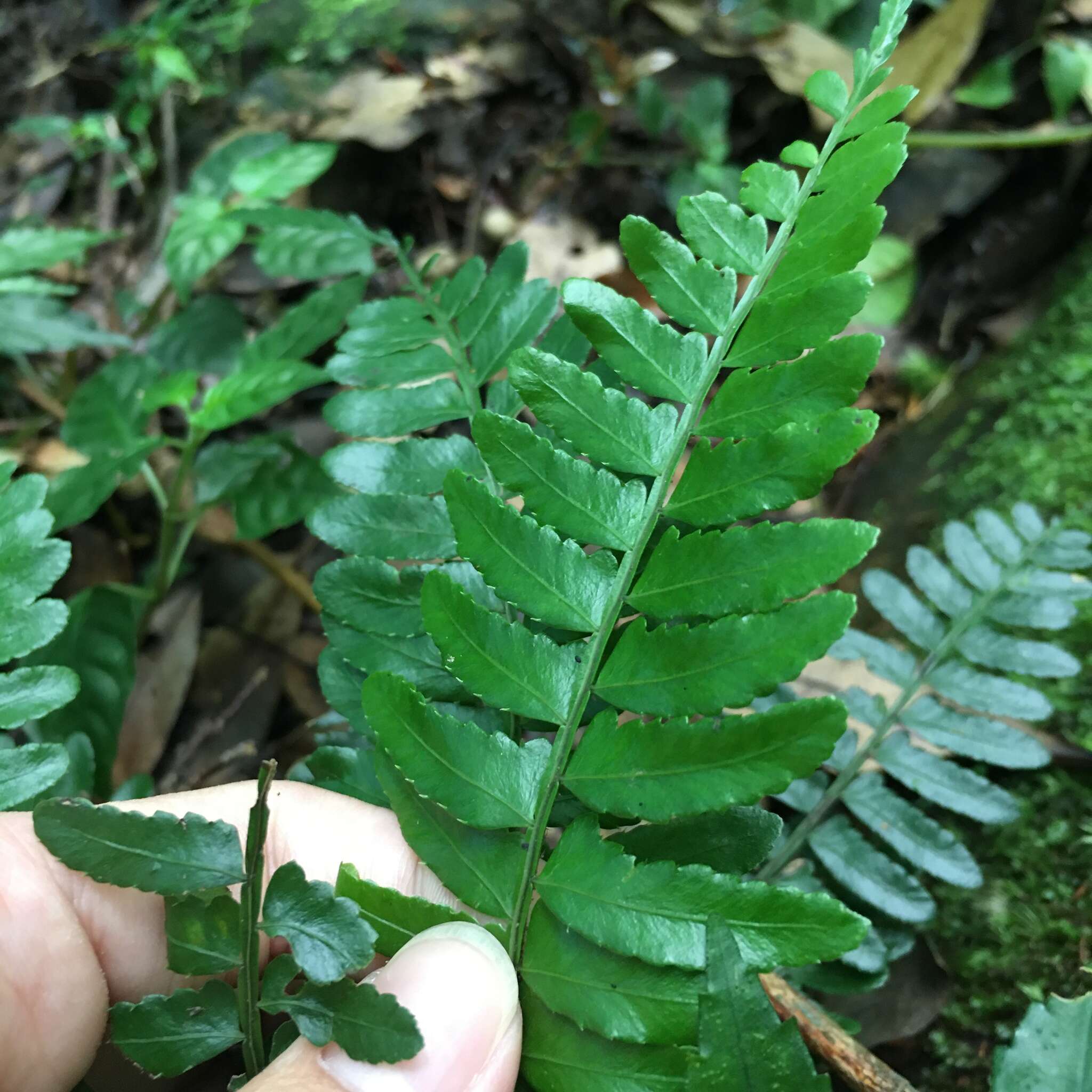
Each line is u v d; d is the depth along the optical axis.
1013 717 0.17
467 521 0.13
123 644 0.20
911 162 0.33
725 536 0.12
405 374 0.16
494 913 0.13
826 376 0.12
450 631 0.13
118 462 0.20
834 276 0.12
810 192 0.13
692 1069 0.11
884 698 0.18
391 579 0.14
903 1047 0.18
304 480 0.22
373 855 0.16
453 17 0.40
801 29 0.38
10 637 0.15
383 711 0.13
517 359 0.13
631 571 0.12
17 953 0.14
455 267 0.35
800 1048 0.11
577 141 0.36
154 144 0.39
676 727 0.12
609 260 0.34
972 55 0.35
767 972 0.11
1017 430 0.25
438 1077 0.12
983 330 0.30
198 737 0.25
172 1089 0.16
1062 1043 0.13
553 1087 0.12
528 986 0.13
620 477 0.14
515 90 0.38
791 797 0.18
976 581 0.18
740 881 0.12
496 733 0.13
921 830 0.17
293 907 0.12
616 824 0.13
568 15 0.39
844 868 0.17
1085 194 0.31
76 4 0.45
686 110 0.35
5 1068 0.14
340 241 0.26
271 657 0.27
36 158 0.39
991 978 0.17
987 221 0.32
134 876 0.12
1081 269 0.29
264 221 0.18
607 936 0.12
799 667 0.11
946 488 0.26
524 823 0.13
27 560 0.15
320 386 0.32
